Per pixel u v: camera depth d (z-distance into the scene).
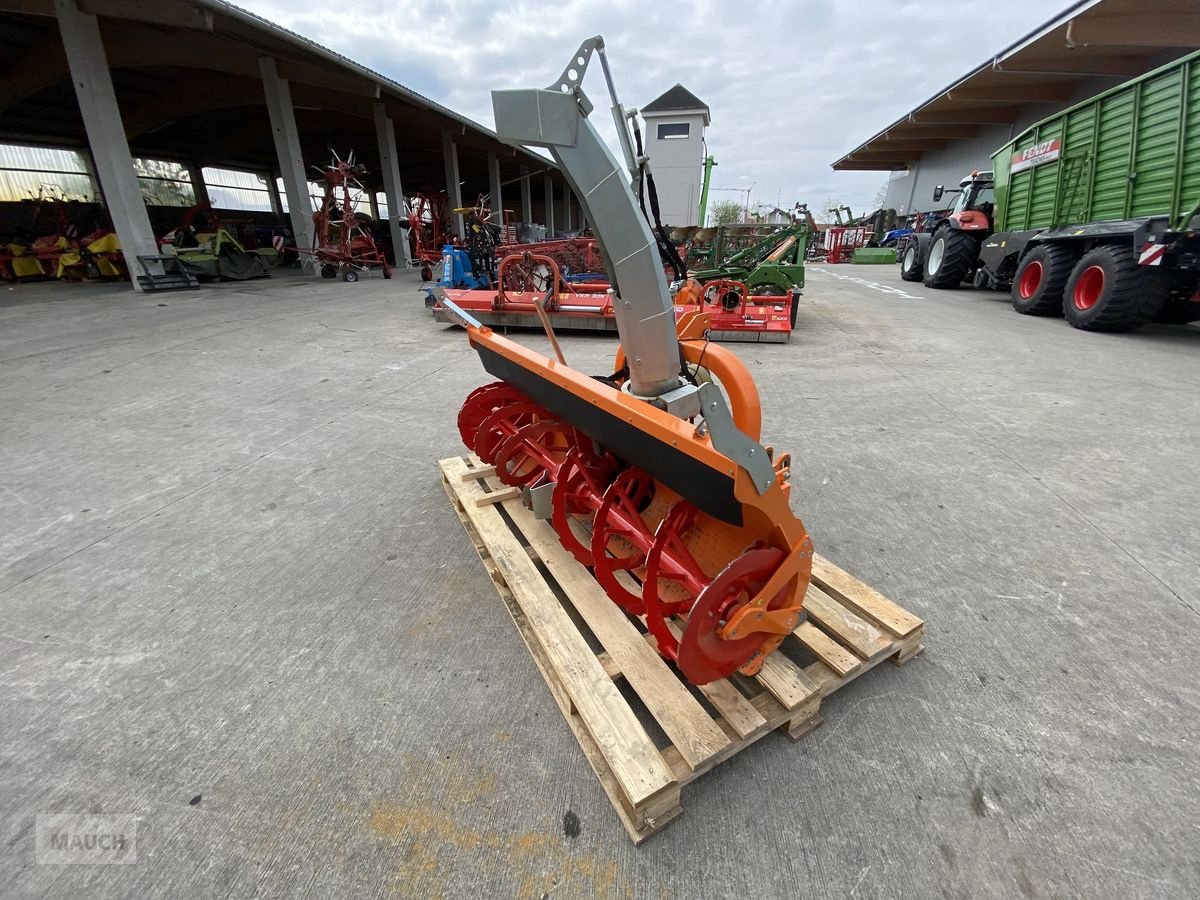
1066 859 1.36
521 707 1.78
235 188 24.89
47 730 1.68
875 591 2.22
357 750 1.63
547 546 2.39
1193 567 2.45
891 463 3.46
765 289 8.30
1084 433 3.91
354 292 11.23
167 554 2.55
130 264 10.55
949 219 11.73
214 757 1.61
